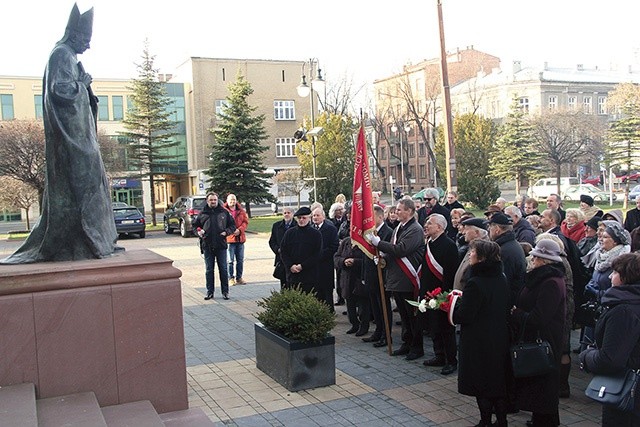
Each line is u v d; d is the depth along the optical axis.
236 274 13.39
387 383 6.46
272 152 51.28
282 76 51.53
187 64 50.25
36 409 4.09
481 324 4.98
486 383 4.95
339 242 9.11
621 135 36.81
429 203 10.96
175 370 4.91
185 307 10.83
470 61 68.88
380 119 57.62
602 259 6.04
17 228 38.28
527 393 4.93
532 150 39.50
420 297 6.98
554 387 4.89
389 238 8.33
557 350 4.96
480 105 63.44
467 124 37.66
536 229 8.89
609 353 3.81
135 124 35.91
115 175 37.56
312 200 30.75
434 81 63.09
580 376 6.70
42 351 4.52
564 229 8.76
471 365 5.01
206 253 11.51
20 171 29.22
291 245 8.29
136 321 4.78
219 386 6.41
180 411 4.92
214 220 11.47
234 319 9.79
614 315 3.86
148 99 36.16
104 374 4.70
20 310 4.46
